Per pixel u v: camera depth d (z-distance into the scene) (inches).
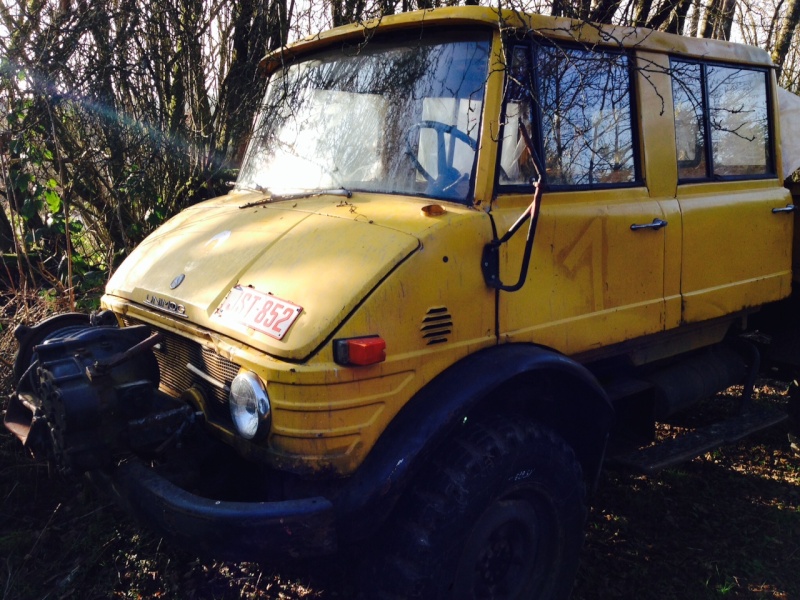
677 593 132.9
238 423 96.5
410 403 99.7
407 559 98.3
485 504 102.3
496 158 109.8
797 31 354.3
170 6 208.2
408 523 99.9
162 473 104.8
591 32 125.3
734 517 159.3
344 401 92.5
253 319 97.3
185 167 222.7
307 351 90.8
